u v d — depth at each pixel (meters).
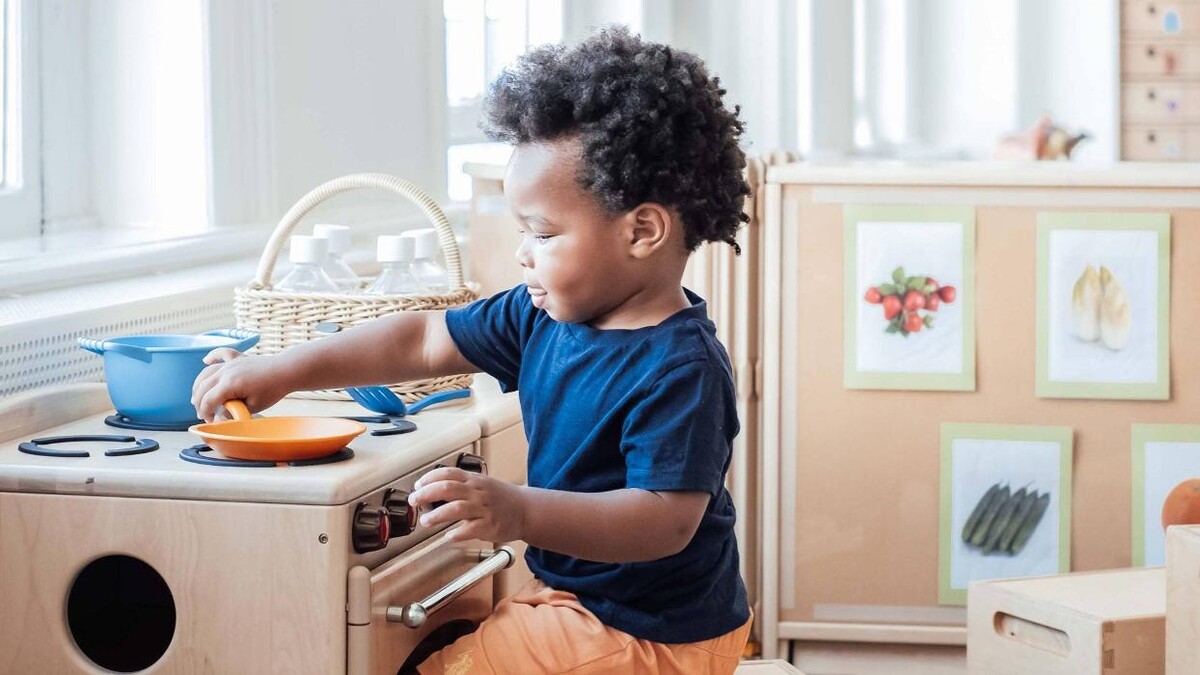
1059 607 1.70
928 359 2.19
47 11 2.15
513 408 1.61
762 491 2.25
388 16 2.79
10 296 1.79
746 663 1.69
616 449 1.22
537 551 1.30
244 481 1.20
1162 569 1.88
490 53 3.53
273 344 1.64
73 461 1.27
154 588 1.49
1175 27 4.73
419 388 1.60
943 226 2.17
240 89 2.31
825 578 2.24
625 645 1.23
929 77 5.30
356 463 1.26
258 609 1.21
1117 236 2.15
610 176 1.16
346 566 1.21
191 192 2.26
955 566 2.21
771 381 2.22
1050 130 4.53
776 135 4.65
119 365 1.41
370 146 2.73
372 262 2.40
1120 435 2.18
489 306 1.38
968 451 2.20
